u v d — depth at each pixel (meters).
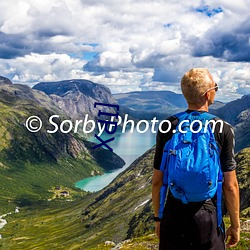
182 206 1.82
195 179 1.70
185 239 1.83
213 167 1.72
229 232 1.92
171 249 1.86
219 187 1.81
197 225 1.79
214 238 1.81
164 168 1.85
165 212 1.89
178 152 1.76
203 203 1.80
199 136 1.77
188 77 1.93
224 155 1.81
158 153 1.91
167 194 1.91
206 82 1.89
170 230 1.86
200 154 1.72
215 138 1.79
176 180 1.74
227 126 1.83
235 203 1.82
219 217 1.83
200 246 1.81
